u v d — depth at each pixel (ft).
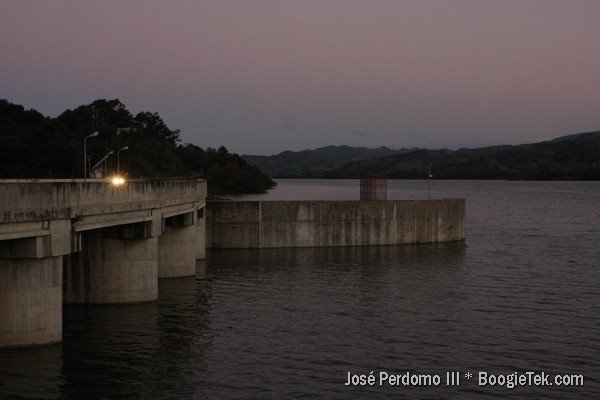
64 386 108.68
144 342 133.90
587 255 277.85
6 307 117.91
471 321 157.79
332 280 209.56
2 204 105.50
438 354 131.75
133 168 483.92
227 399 106.11
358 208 295.89
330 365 123.85
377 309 168.76
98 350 127.34
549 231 386.93
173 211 187.21
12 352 119.34
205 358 125.49
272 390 110.52
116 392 107.24
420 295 187.42
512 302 179.11
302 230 288.92
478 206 645.10
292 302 175.01
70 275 161.38
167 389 109.50
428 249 291.79
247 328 147.43
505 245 311.68
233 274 217.56
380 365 124.57
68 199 122.93
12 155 374.22
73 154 391.65
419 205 308.19
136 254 162.30
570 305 176.04
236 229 283.38
